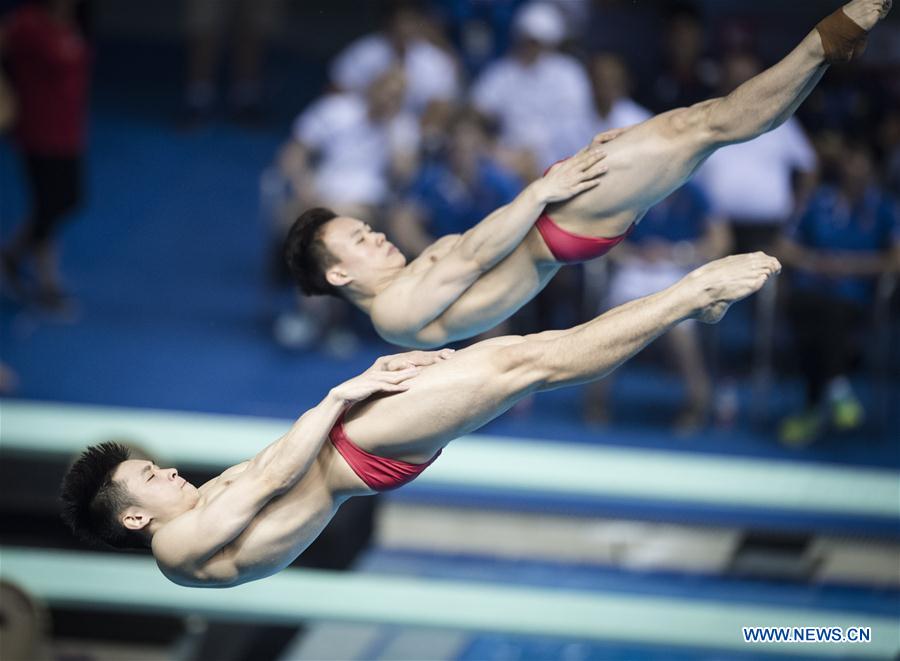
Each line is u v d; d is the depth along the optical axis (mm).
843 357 32750
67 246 43125
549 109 35000
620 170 13789
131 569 24109
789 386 35875
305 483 13797
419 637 30281
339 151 35250
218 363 36250
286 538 13797
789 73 13086
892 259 32781
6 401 33156
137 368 35688
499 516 31125
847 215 32906
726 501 26016
